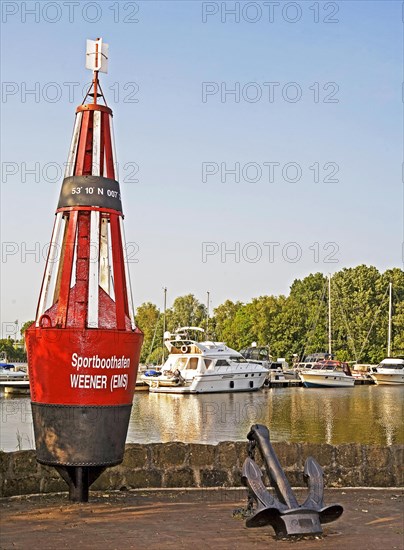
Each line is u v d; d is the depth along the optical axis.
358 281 103.75
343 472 11.22
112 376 9.77
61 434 9.68
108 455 9.82
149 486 10.91
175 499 10.23
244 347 101.44
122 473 10.83
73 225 10.11
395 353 100.50
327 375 76.25
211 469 11.08
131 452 10.90
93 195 10.17
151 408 51.31
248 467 8.66
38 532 8.40
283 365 87.88
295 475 11.18
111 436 9.83
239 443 11.21
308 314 103.88
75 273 10.09
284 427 40.97
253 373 67.38
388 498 10.38
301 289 113.38
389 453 11.33
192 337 112.25
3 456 10.24
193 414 47.50
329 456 11.25
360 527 8.73
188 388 63.25
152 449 10.98
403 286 105.38
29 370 10.12
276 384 77.50
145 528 8.62
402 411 50.34
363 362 100.50
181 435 37.50
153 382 64.31
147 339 121.00
